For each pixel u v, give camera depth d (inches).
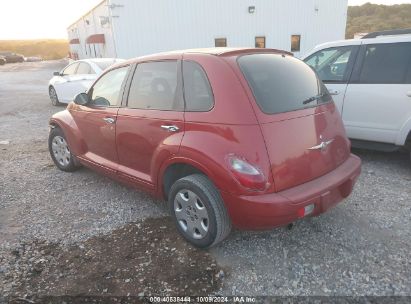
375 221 147.5
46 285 116.4
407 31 206.2
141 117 145.3
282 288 112.0
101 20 856.3
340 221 148.4
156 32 812.0
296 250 130.3
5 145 287.9
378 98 199.0
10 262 128.3
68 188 191.9
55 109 464.8
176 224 137.5
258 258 126.4
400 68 193.9
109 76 171.5
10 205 173.8
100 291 113.0
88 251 133.5
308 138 122.7
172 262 125.6
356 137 213.2
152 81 145.0
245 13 880.9
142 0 782.5
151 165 143.6
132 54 802.2
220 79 120.8
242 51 131.8
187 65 132.8
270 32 916.0
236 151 112.3
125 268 123.2
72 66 469.4
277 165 113.1
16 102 542.3
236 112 114.6
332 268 120.0
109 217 158.6
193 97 127.9
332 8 979.9
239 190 111.8
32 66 1627.7
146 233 144.2
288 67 138.0
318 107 133.4
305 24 949.2
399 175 195.6
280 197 111.8
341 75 214.5
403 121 192.7
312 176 123.5
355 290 110.0
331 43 224.4
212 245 127.3
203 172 121.0
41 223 155.3
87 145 186.7
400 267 119.1
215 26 862.5
